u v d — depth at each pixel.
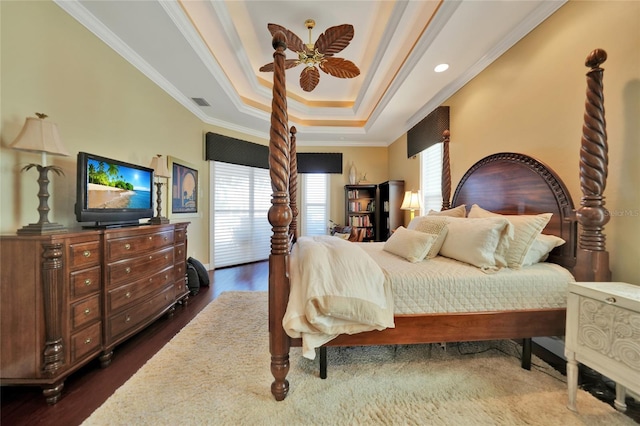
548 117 1.93
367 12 2.45
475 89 2.73
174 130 3.47
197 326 2.29
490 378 1.56
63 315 1.48
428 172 3.98
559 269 1.65
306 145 5.65
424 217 2.39
